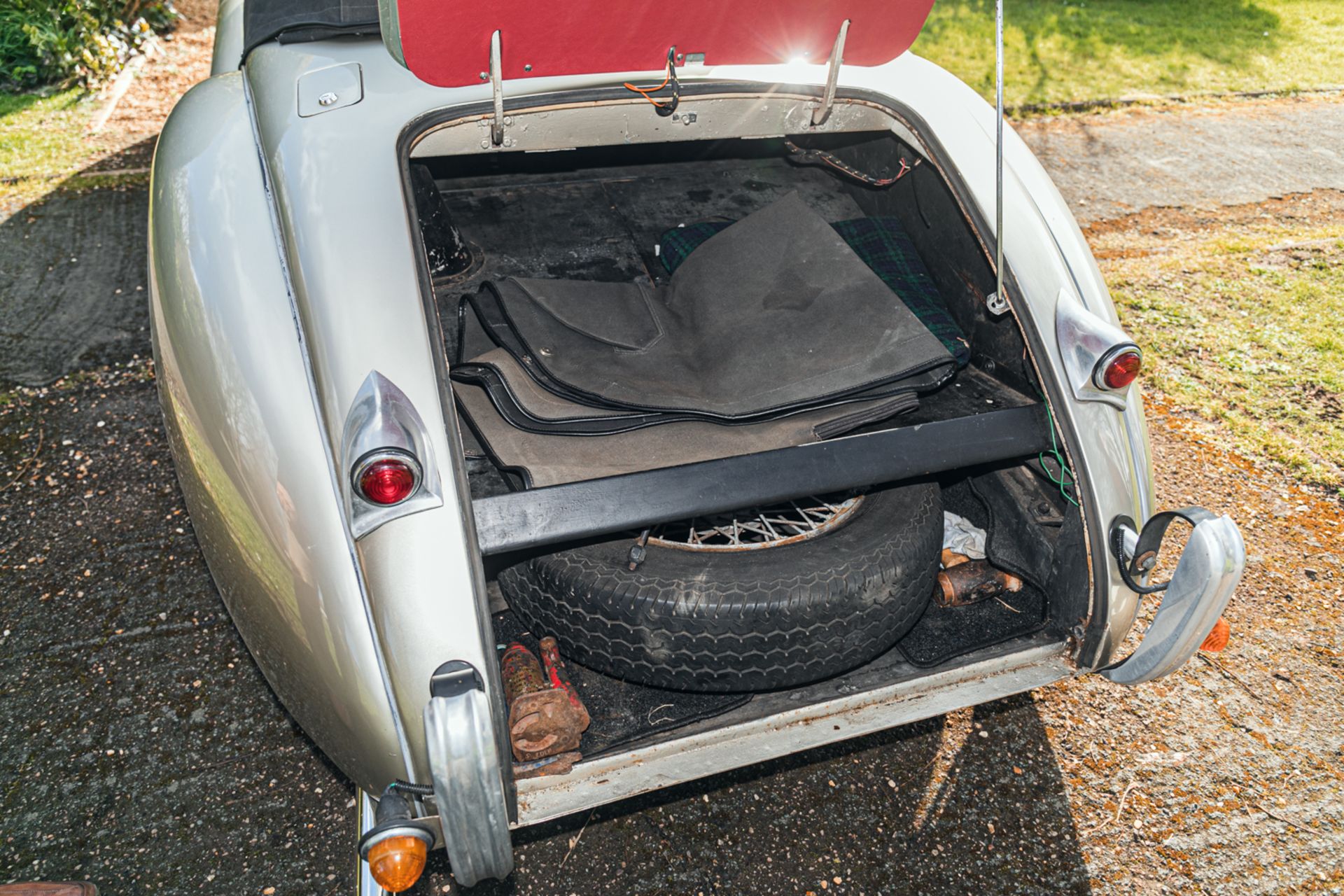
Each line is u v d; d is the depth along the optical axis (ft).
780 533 6.51
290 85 6.54
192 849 6.66
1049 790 7.37
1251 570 9.48
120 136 16.88
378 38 7.25
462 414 5.81
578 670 6.03
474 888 6.55
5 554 8.86
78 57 18.94
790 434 5.63
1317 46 26.35
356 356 5.07
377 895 6.00
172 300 5.76
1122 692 8.20
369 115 6.15
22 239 13.66
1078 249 6.66
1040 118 20.51
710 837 6.94
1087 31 26.03
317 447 5.08
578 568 5.57
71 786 7.01
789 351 6.10
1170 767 7.57
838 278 6.62
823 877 6.72
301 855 6.66
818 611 5.44
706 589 5.41
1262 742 7.80
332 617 4.89
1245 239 15.80
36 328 11.81
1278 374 12.33
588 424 5.59
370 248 5.42
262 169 6.15
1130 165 18.42
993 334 6.85
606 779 5.18
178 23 22.11
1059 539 6.10
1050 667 6.11
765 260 6.91
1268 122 21.06
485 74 5.83
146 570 8.76
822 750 7.60
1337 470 10.76
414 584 4.71
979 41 24.49
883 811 7.18
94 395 10.80
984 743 7.71
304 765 7.25
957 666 5.94
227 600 5.82
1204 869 6.86
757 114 6.98
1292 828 7.15
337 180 5.71
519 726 4.93
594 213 8.98
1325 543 9.81
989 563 6.73
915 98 7.22
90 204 14.62
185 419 5.58
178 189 6.15
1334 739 7.86
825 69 7.14
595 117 6.64
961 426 5.78
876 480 5.46
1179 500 10.28
